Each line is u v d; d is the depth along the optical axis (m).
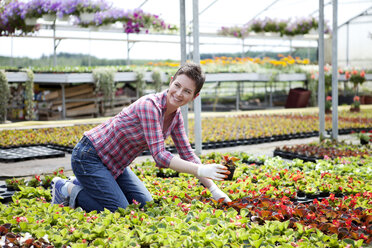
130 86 15.71
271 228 2.56
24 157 6.72
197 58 6.36
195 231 2.51
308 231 2.57
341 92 21.17
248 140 9.00
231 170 2.89
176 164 2.79
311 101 18.48
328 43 21.42
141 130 2.89
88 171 2.99
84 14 11.70
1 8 10.86
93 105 14.67
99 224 2.61
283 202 3.16
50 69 13.69
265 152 7.55
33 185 4.45
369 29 19.94
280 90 19.89
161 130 2.92
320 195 4.07
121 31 16.27
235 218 2.76
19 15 11.06
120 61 16.92
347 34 20.70
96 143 2.99
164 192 3.64
